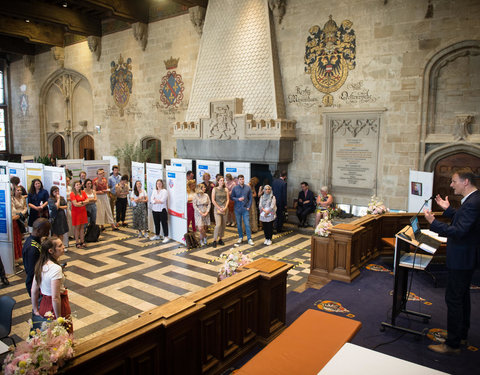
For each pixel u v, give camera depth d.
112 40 17.64
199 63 13.76
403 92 10.13
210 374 3.53
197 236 10.37
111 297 6.46
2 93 24.52
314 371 2.47
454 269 3.76
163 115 16.05
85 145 20.70
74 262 8.31
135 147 17.11
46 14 15.75
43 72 21.61
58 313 3.86
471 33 9.05
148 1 15.90
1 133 24.77
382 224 7.42
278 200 11.22
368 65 10.62
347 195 11.46
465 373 3.54
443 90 9.67
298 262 8.40
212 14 13.44
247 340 3.99
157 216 10.00
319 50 11.45
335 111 11.26
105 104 18.45
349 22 10.81
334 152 11.57
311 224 11.73
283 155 11.80
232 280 3.88
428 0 9.54
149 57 16.28
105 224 12.12
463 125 9.29
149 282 7.13
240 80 12.68
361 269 6.55
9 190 7.32
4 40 20.58
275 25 12.30
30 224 8.90
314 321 3.13
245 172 11.41
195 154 13.64
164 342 3.02
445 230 3.70
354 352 2.28
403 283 4.69
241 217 9.90
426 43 9.67
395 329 4.34
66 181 9.96
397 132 10.33
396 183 10.48
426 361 3.74
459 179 3.75
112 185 11.90
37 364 2.31
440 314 4.83
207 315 3.46
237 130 12.30
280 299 4.32
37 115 22.50
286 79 12.24
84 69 19.22
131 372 2.76
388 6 10.15
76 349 2.52
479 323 4.58
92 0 13.93
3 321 3.97
